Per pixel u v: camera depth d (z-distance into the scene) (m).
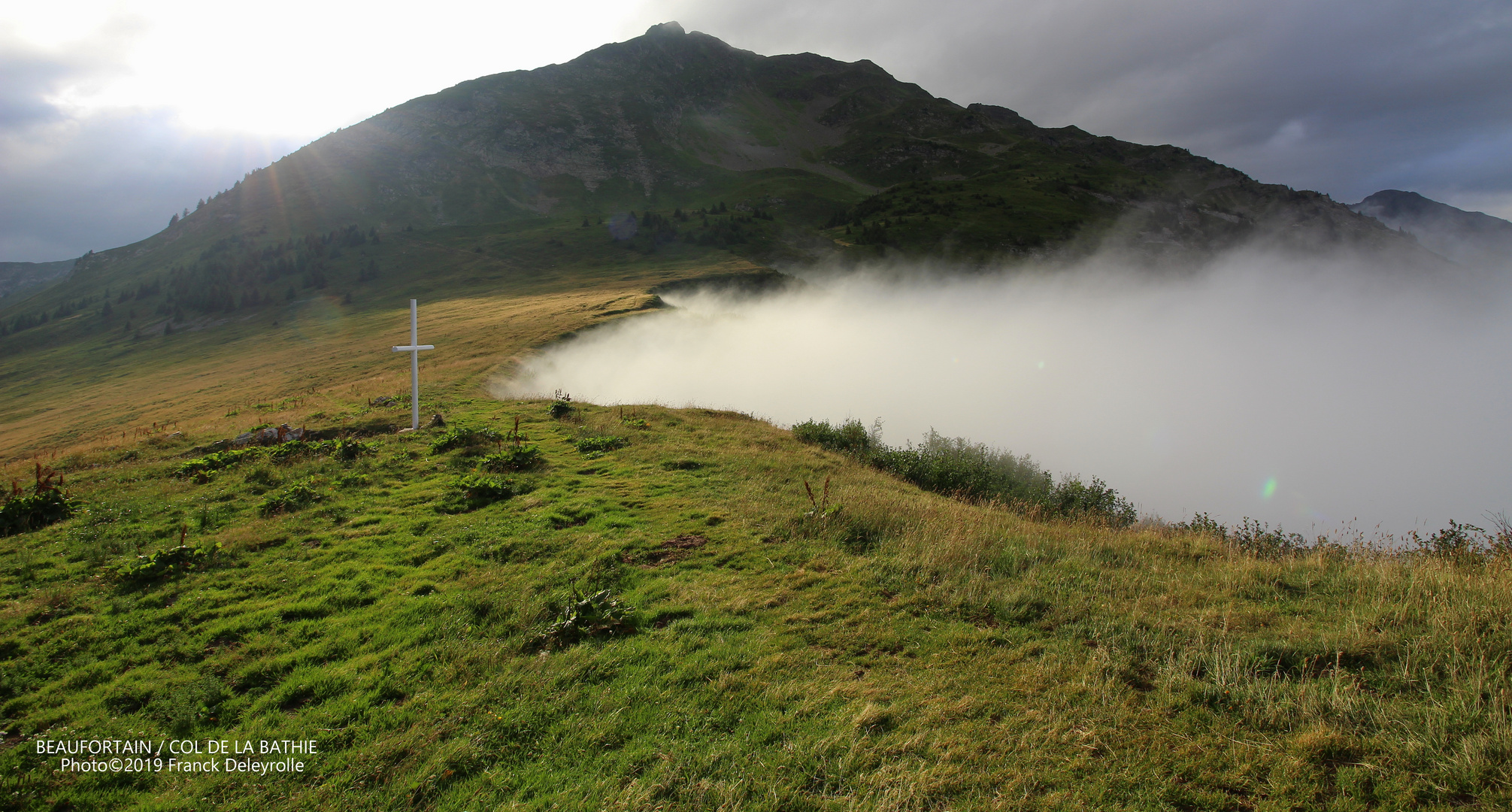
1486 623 6.30
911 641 6.86
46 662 7.36
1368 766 4.64
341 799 5.08
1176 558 9.60
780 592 8.13
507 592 8.40
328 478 14.30
